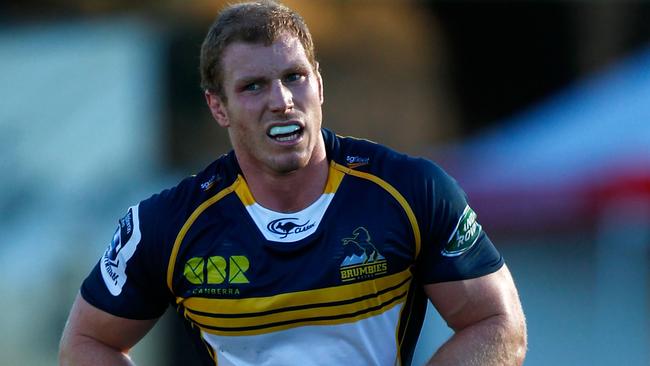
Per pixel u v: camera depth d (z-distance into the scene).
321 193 12.87
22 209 33.31
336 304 12.67
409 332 13.28
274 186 12.73
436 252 12.82
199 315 13.10
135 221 13.27
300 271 12.66
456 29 49.25
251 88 12.41
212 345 13.26
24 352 31.81
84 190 34.09
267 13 12.49
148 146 35.97
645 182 27.73
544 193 28.64
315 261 12.65
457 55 49.12
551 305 29.38
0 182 33.53
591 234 28.75
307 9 45.41
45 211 33.41
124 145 35.38
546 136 30.34
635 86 31.05
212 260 12.88
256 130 12.40
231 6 12.85
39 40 36.28
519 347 12.88
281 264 12.69
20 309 32.03
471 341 12.70
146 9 42.47
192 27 39.34
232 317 12.88
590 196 28.22
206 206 13.02
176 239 12.98
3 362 31.55
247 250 12.79
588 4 48.78
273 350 12.96
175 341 30.77
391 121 45.59
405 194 12.70
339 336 12.82
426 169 12.88
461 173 30.11
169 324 30.88
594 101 31.17
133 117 35.88
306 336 12.84
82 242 33.06
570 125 30.33
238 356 13.14
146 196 34.44
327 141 13.15
